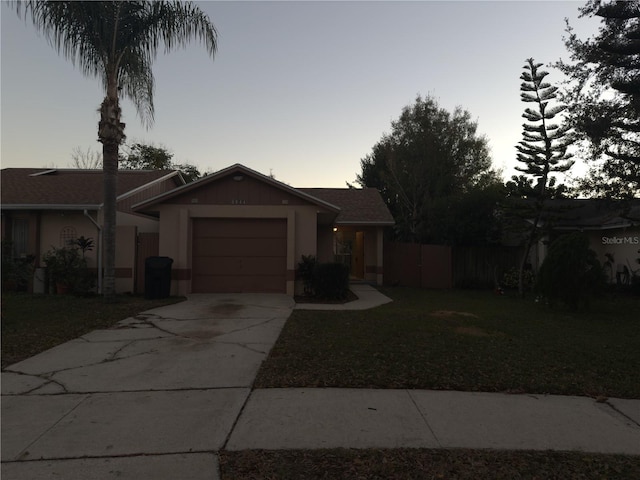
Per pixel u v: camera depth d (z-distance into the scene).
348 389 5.43
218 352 7.05
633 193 15.84
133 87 12.62
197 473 3.52
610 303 13.77
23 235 14.97
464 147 31.11
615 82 13.99
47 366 6.29
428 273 19.19
